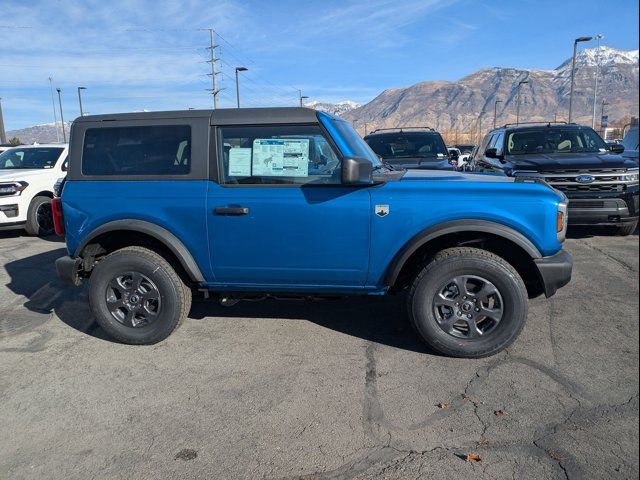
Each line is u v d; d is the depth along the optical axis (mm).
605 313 4867
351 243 4004
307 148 4051
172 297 4309
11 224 9234
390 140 9938
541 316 4832
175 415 3355
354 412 3326
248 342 4469
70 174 4422
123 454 2977
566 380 3643
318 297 4398
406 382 3689
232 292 4488
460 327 4043
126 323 4402
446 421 3199
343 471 2773
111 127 4359
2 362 4199
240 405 3449
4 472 2859
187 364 4082
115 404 3514
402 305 5305
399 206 3914
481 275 3873
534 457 2832
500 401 3402
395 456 2883
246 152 4125
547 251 3896
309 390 3619
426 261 4082
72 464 2908
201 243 4191
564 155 8242
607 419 3158
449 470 2750
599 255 6941
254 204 4055
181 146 4234
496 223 3867
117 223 4266
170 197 4188
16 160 10336
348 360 4070
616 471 2697
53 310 5445
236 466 2842
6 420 3357
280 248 4098
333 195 3980
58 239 9461
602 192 7414
